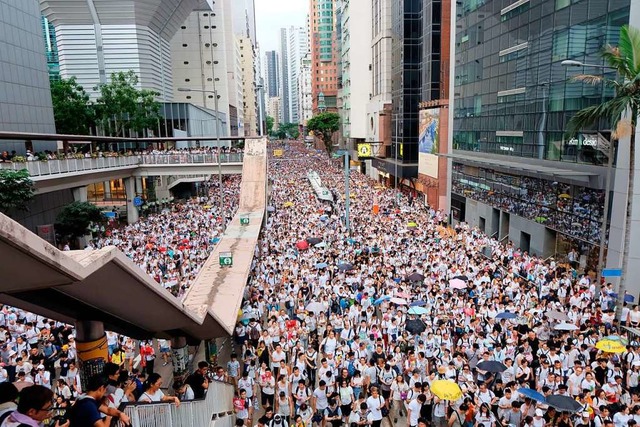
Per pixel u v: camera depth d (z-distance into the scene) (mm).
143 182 61312
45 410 4918
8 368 15078
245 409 13078
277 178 77625
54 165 33594
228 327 14734
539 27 32062
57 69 98375
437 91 55594
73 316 8828
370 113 87125
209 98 113188
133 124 57188
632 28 18484
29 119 39812
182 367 13969
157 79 76625
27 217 36750
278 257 27875
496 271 24875
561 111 29578
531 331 16344
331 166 102125
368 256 27500
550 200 31312
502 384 13945
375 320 17734
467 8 44906
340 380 13602
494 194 39875
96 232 38625
